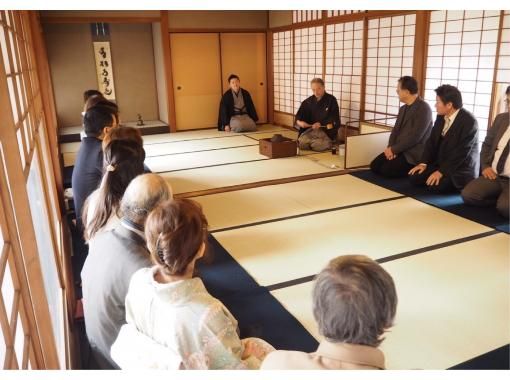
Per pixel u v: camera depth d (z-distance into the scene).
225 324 1.12
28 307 1.01
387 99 5.61
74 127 7.71
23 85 2.03
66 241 2.79
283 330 2.09
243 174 4.77
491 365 1.83
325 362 0.86
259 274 2.62
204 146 6.38
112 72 7.94
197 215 1.15
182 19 7.61
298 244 2.99
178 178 4.67
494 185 3.54
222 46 8.05
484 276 2.51
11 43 1.81
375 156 5.02
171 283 1.12
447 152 3.97
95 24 7.64
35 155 1.93
